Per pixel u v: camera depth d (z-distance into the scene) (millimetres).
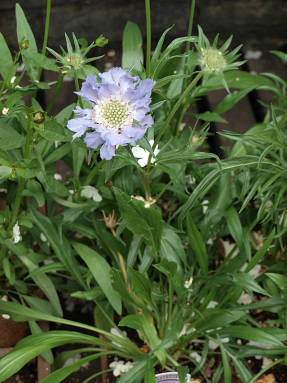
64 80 948
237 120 918
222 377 709
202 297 718
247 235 662
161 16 997
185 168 725
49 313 688
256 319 754
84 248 671
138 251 654
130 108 505
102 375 709
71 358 728
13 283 674
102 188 666
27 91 605
